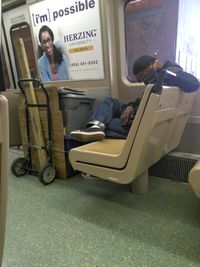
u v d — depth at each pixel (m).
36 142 2.40
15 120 2.71
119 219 1.59
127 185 2.15
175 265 1.14
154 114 1.30
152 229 1.45
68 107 2.23
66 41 2.79
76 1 2.55
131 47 2.46
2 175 0.54
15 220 1.61
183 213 1.63
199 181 1.22
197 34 2.04
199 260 1.17
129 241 1.34
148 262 1.17
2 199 0.56
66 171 2.33
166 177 2.29
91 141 1.98
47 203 1.85
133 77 2.52
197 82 1.55
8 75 3.65
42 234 1.44
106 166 1.59
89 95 2.46
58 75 3.03
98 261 1.19
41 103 2.31
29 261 1.21
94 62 2.62
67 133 2.27
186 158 2.15
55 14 2.78
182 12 2.07
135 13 2.33
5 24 3.41
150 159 1.66
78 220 1.59
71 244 1.34
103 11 2.39
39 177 2.20
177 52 2.18
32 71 3.35
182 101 1.69
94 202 1.85
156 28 2.25
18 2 3.14
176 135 1.98
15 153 3.32
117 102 2.31
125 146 1.45
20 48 2.25
